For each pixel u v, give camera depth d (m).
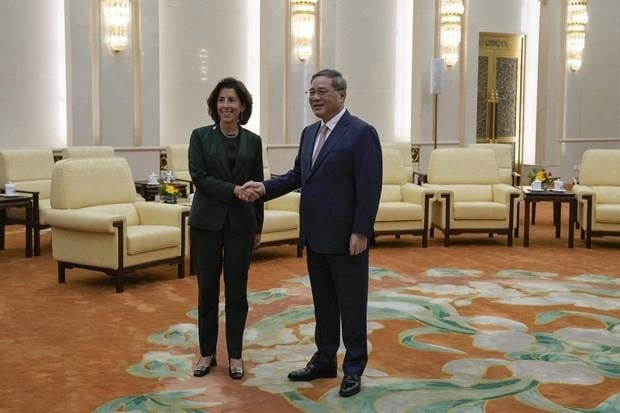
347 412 3.99
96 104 10.97
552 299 6.59
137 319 5.80
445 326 5.70
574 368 4.75
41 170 9.19
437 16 14.01
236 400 4.15
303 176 4.29
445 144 14.27
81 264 6.84
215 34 12.30
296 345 5.20
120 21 10.96
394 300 6.51
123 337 5.33
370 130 4.15
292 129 12.71
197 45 12.16
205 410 4.00
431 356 4.96
